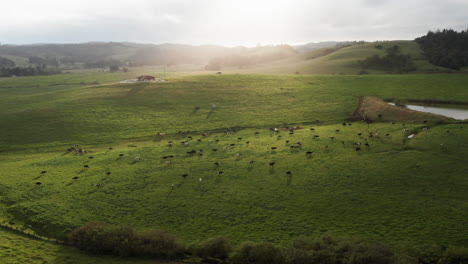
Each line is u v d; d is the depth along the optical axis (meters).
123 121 84.00
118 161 58.44
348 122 78.19
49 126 81.25
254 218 37.84
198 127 79.19
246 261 30.66
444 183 42.78
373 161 51.50
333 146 59.78
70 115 88.50
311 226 35.38
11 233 37.03
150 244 33.12
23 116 88.94
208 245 32.25
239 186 46.31
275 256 29.97
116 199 43.94
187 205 41.66
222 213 39.34
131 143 69.94
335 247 30.19
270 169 51.50
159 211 40.47
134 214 39.97
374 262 28.05
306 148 59.81
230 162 55.44
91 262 31.48
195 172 51.91
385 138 62.00
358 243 31.23
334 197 41.34
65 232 36.69
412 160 50.59
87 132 77.19
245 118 84.38
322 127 74.25
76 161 59.56
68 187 48.16
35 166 57.66
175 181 48.88
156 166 55.25
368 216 36.50
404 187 42.56
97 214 40.25
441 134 60.47
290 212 38.62
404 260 27.69
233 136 71.25
